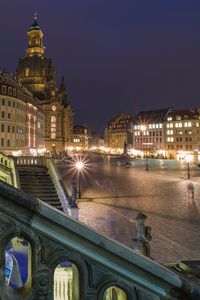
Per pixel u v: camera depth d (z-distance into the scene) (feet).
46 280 8.06
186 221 65.41
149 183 133.08
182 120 402.52
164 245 49.26
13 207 7.84
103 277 8.41
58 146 485.56
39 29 504.84
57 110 486.79
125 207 79.87
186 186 124.57
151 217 69.00
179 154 397.19
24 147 307.37
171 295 8.50
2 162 79.82
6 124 268.21
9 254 30.25
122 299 9.05
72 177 149.38
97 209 76.59
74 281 8.70
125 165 251.60
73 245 8.16
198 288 8.55
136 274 8.42
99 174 169.27
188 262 17.61
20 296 7.93
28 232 7.99
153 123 442.50
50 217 8.10
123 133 566.36
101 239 8.39
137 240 25.08
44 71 490.90
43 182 78.54
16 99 278.05
